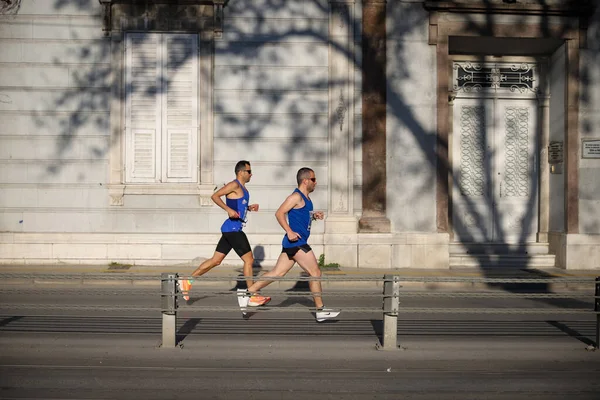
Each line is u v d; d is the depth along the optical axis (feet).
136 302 34.94
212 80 46.80
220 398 18.79
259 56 47.03
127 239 46.16
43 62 46.34
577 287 42.37
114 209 46.44
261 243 46.50
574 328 29.07
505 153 51.03
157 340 25.66
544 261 49.26
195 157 46.96
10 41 46.24
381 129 46.80
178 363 22.56
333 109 46.68
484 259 48.85
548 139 50.72
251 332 27.30
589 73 48.26
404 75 47.11
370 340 26.00
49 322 29.14
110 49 46.50
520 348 25.07
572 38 48.03
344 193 46.55
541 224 50.67
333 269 45.29
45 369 21.66
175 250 46.29
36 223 46.34
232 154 46.88
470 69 50.85
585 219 48.16
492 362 23.09
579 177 48.19
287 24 47.06
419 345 25.31
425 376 21.27
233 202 32.27
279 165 46.98
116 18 46.44
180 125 46.83
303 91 47.11
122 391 19.36
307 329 28.07
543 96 50.67
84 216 46.34
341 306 34.53
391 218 46.96
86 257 46.14
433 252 46.68
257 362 22.81
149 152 46.80
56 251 46.03
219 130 46.83
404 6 47.19
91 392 19.24
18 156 46.29
